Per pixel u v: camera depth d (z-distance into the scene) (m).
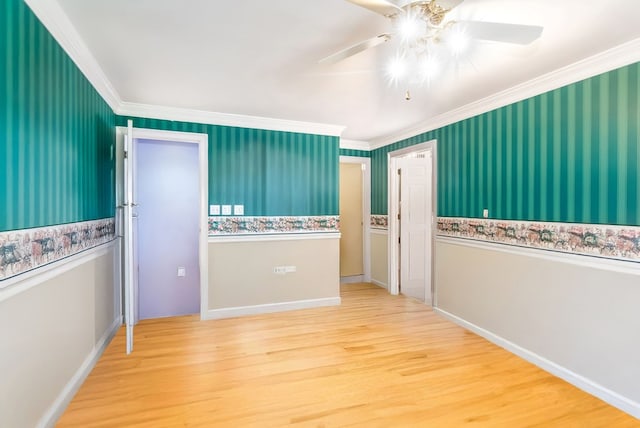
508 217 3.08
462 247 3.64
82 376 2.39
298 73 2.65
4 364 1.47
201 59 2.42
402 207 5.06
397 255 5.07
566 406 2.18
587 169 2.43
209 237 3.85
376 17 1.87
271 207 4.13
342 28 1.99
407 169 5.10
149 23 1.95
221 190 3.90
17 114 1.57
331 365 2.70
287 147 4.21
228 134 3.94
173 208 4.21
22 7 1.59
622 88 2.23
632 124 2.18
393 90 3.04
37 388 1.76
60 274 2.04
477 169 3.45
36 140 1.75
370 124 4.30
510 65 2.47
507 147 3.10
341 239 5.89
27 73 1.65
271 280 4.13
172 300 4.21
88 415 2.03
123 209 3.53
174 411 2.08
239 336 3.31
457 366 2.70
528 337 2.84
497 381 2.48
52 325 1.93
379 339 3.24
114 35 2.09
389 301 4.61
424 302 4.57
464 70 2.56
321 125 4.30
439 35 1.79
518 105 2.99
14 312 1.55
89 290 2.57
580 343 2.43
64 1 1.73
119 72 2.66
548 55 2.31
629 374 2.14
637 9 1.77
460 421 2.01
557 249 2.62
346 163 5.79
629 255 2.16
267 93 3.13
